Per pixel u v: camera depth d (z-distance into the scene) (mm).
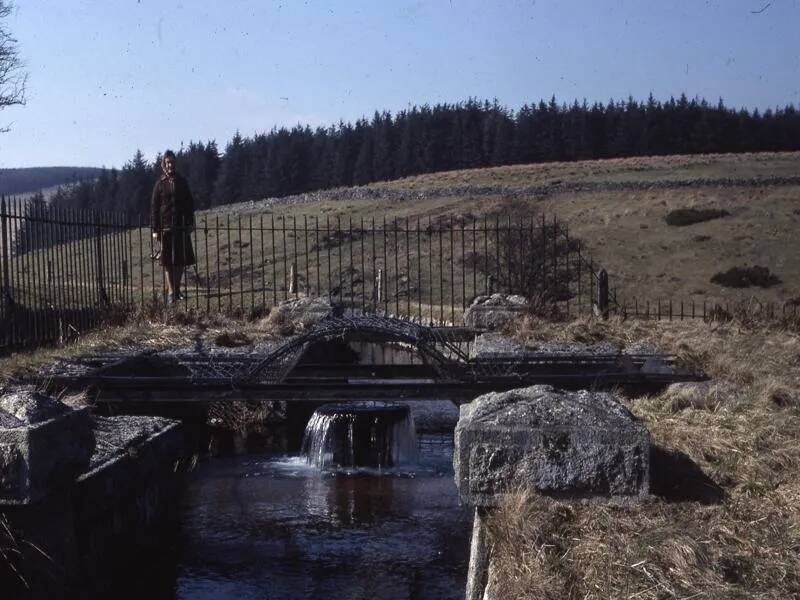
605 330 12453
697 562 3924
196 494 7793
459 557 6184
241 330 13008
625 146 99188
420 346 8281
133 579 5723
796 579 3852
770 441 5750
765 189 59250
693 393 7160
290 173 95438
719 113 101375
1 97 29766
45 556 4574
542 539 4254
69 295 13438
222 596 5500
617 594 3750
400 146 98750
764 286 37469
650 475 4910
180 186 14656
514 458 4551
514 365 8812
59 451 4621
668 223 50062
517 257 21797
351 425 8867
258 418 10859
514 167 85125
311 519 7062
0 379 7852
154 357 9773
